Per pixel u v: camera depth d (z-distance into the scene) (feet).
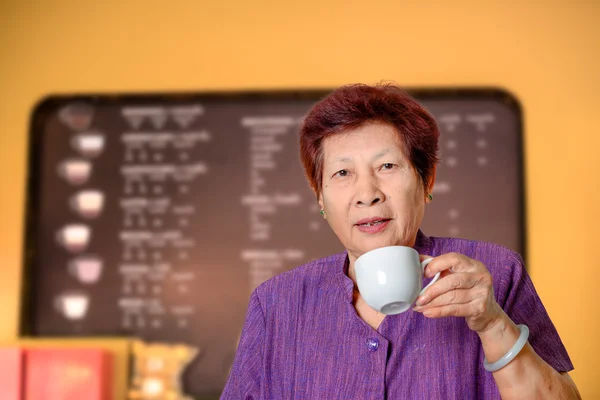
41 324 7.13
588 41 7.13
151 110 7.31
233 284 7.06
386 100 3.07
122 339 7.06
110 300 7.13
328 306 3.17
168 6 7.49
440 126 7.06
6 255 7.25
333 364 3.02
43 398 6.58
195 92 7.24
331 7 7.36
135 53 7.45
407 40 7.25
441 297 2.53
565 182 6.96
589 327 6.74
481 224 6.92
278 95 7.18
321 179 3.22
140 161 7.27
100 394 6.63
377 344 2.95
